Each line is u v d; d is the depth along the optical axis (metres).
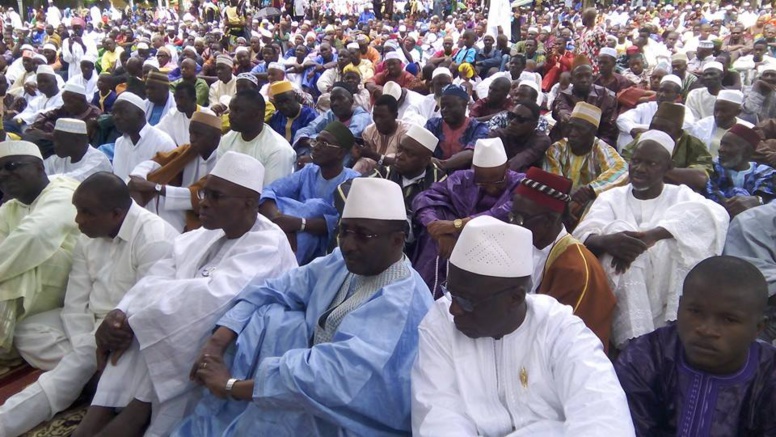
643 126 6.33
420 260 4.09
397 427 2.38
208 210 3.11
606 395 1.93
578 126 4.72
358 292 2.66
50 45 13.59
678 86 6.97
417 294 2.55
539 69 11.30
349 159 5.62
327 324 2.66
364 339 2.39
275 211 4.31
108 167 5.39
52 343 3.45
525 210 3.08
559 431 1.99
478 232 2.05
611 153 4.71
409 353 2.44
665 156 3.48
